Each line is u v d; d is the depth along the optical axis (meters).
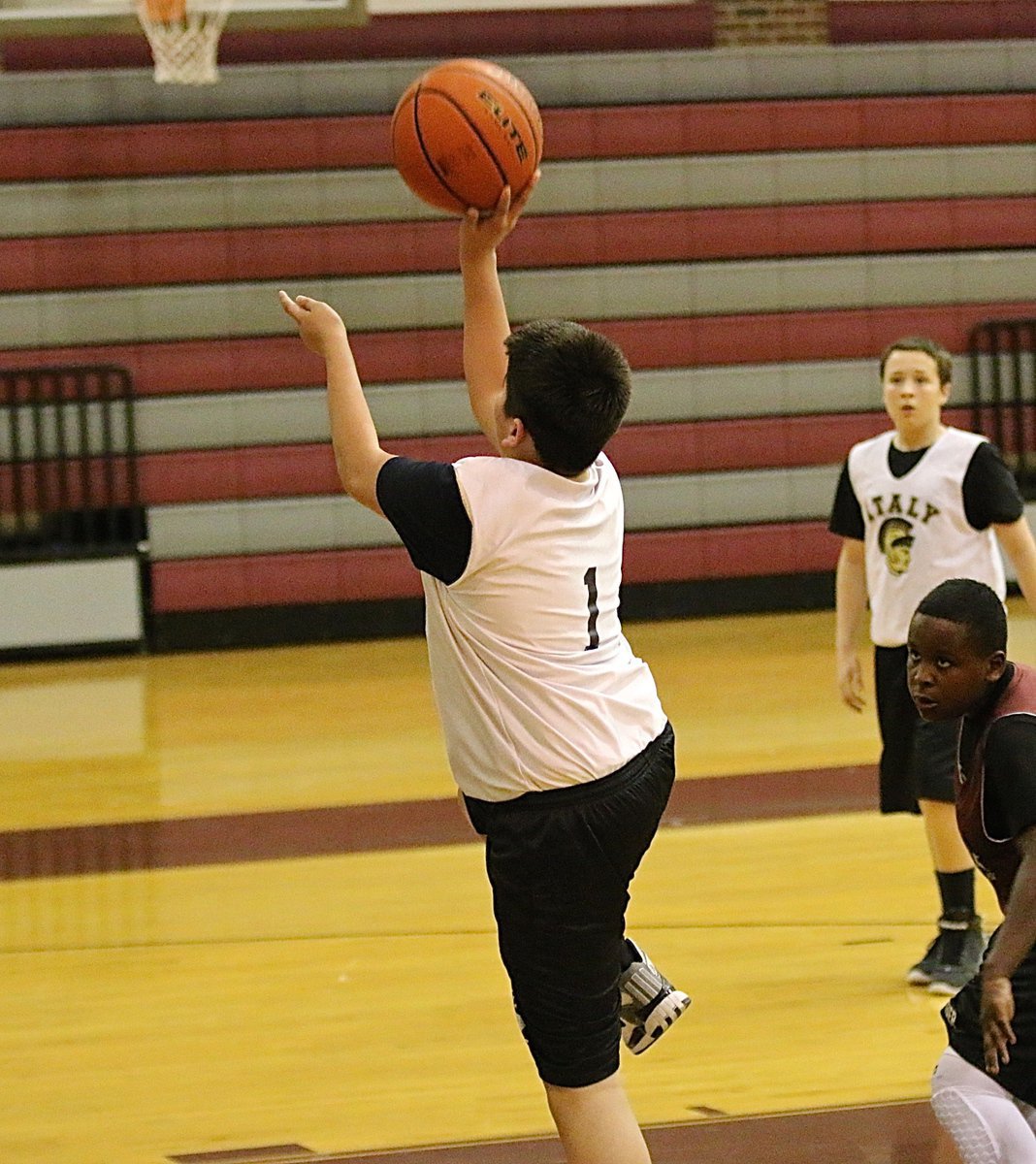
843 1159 5.50
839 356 19.11
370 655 17.66
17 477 18.05
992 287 19.25
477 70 4.89
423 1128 5.91
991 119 19.14
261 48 18.39
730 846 9.73
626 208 18.75
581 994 4.35
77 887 9.36
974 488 7.27
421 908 8.76
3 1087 6.45
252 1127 5.98
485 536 4.17
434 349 18.64
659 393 18.91
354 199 18.50
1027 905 3.94
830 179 18.98
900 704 7.46
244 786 11.75
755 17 18.86
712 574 19.06
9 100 18.08
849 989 7.32
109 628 18.14
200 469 18.41
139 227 18.27
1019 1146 4.05
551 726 4.23
